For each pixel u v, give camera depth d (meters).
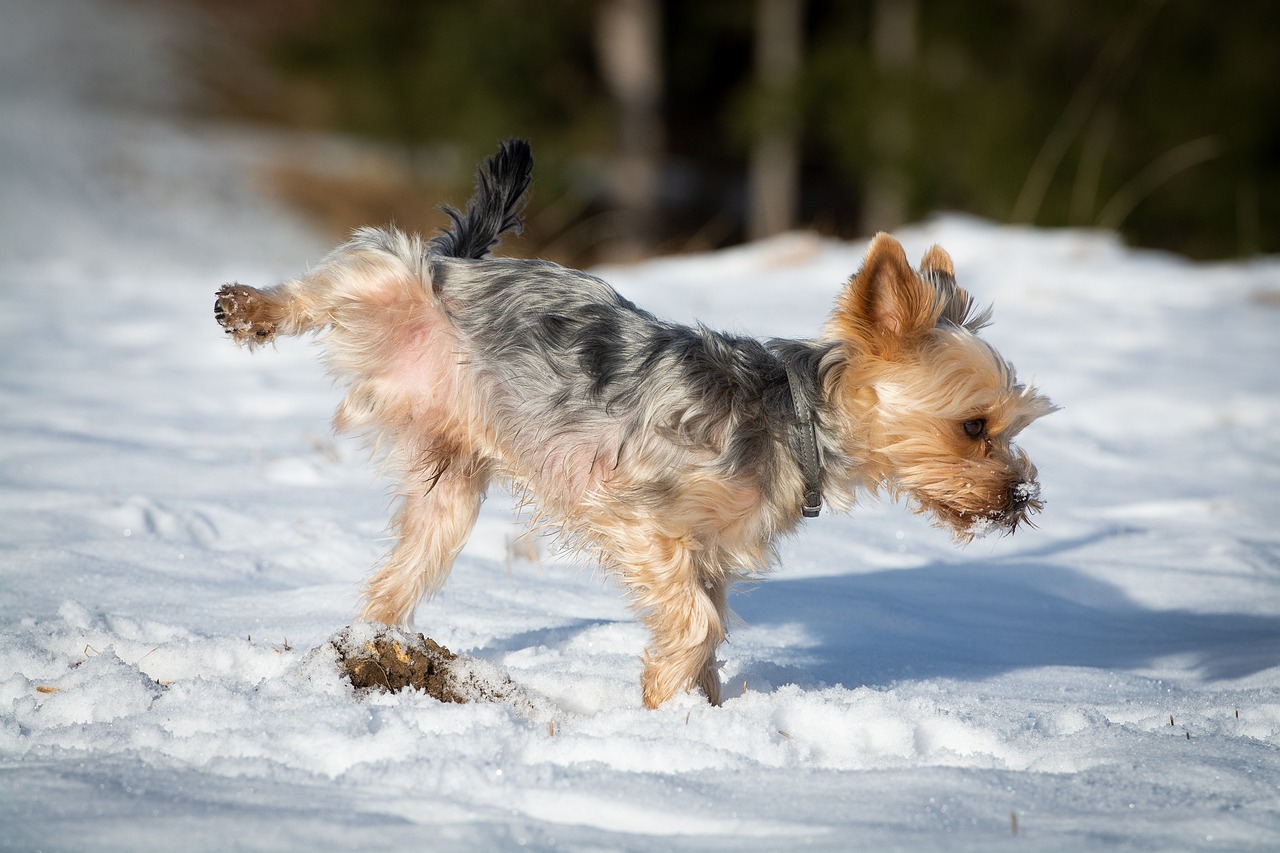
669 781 5.07
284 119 47.16
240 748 5.36
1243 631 8.55
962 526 7.46
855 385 7.38
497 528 10.05
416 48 40.16
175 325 18.44
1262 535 10.91
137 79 47.28
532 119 38.78
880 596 9.09
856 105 37.16
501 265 7.78
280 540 9.45
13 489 10.12
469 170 37.88
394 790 4.92
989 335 18.47
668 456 6.91
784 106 38.38
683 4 45.69
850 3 41.59
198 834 4.39
